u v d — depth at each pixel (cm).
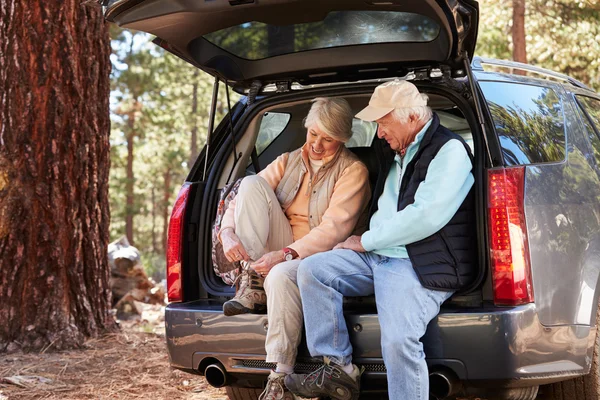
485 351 288
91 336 602
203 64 356
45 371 512
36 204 580
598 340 341
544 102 370
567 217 326
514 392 302
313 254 326
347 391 303
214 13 311
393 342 295
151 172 3478
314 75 373
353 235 340
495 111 335
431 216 303
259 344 320
